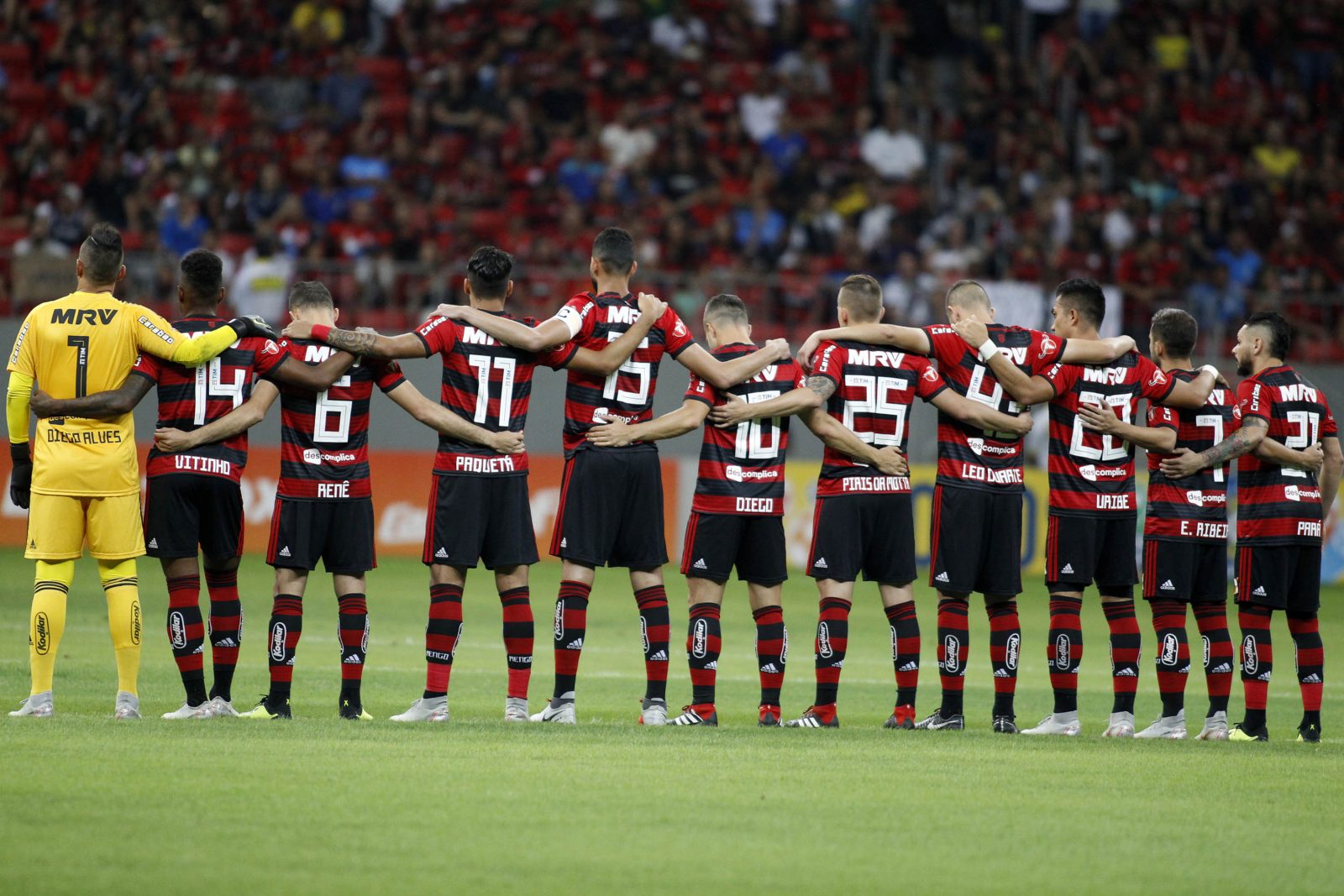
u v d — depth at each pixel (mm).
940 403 26062
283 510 25281
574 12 94188
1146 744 24297
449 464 25141
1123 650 27297
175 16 89438
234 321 25078
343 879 14383
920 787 19312
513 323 25125
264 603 46281
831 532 25969
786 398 25453
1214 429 27672
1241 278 85812
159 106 83562
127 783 17969
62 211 76312
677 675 35719
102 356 24000
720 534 25875
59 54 86562
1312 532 27578
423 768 19453
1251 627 27641
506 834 16266
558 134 87188
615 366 25438
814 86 93188
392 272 73438
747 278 76500
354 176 83125
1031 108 92688
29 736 20969
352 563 25594
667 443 72188
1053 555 26906
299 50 89500
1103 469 26875
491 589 53438
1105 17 99562
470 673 34562
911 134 90375
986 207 85688
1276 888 15047
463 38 92875
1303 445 27531
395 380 25172
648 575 26047
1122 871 15547
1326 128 98250
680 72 92625
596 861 15312
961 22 99062
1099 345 26766
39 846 15156
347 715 25641
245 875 14422
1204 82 98062
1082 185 87812
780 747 22203
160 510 24609
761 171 86438
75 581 50156
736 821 17125
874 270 82000
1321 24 101562
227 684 25516
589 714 28578
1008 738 24469
